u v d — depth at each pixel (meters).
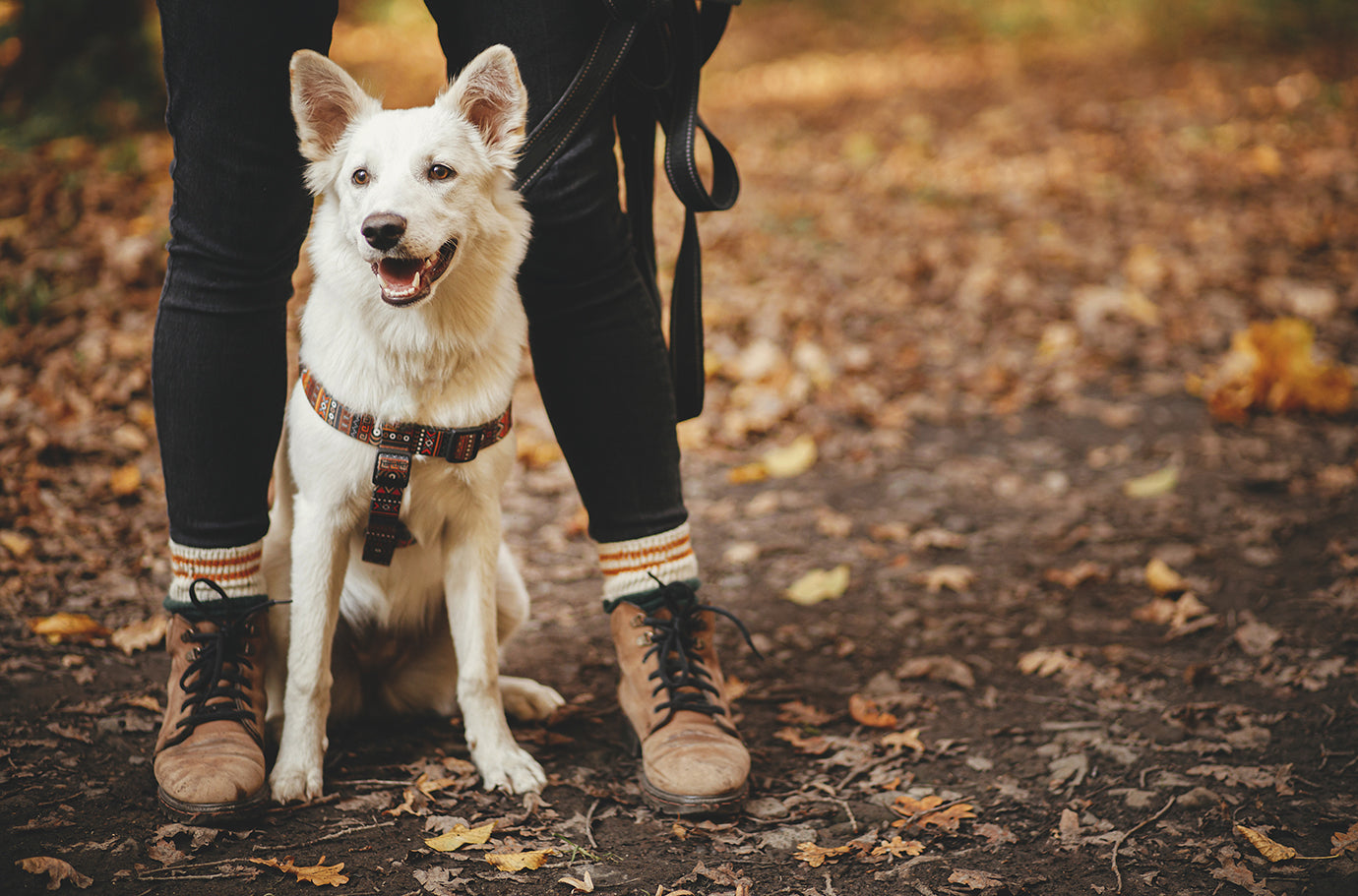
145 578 2.87
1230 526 3.35
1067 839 1.90
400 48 12.81
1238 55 11.05
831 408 4.46
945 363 4.86
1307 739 2.21
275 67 1.83
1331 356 4.57
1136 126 8.75
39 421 3.60
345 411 1.89
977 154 8.46
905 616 2.92
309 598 1.96
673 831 1.91
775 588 3.12
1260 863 1.80
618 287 2.07
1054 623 2.86
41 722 2.14
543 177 1.98
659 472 2.13
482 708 2.04
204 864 1.72
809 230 6.65
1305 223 6.18
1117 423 4.22
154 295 4.58
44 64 6.86
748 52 15.56
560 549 3.36
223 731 1.91
